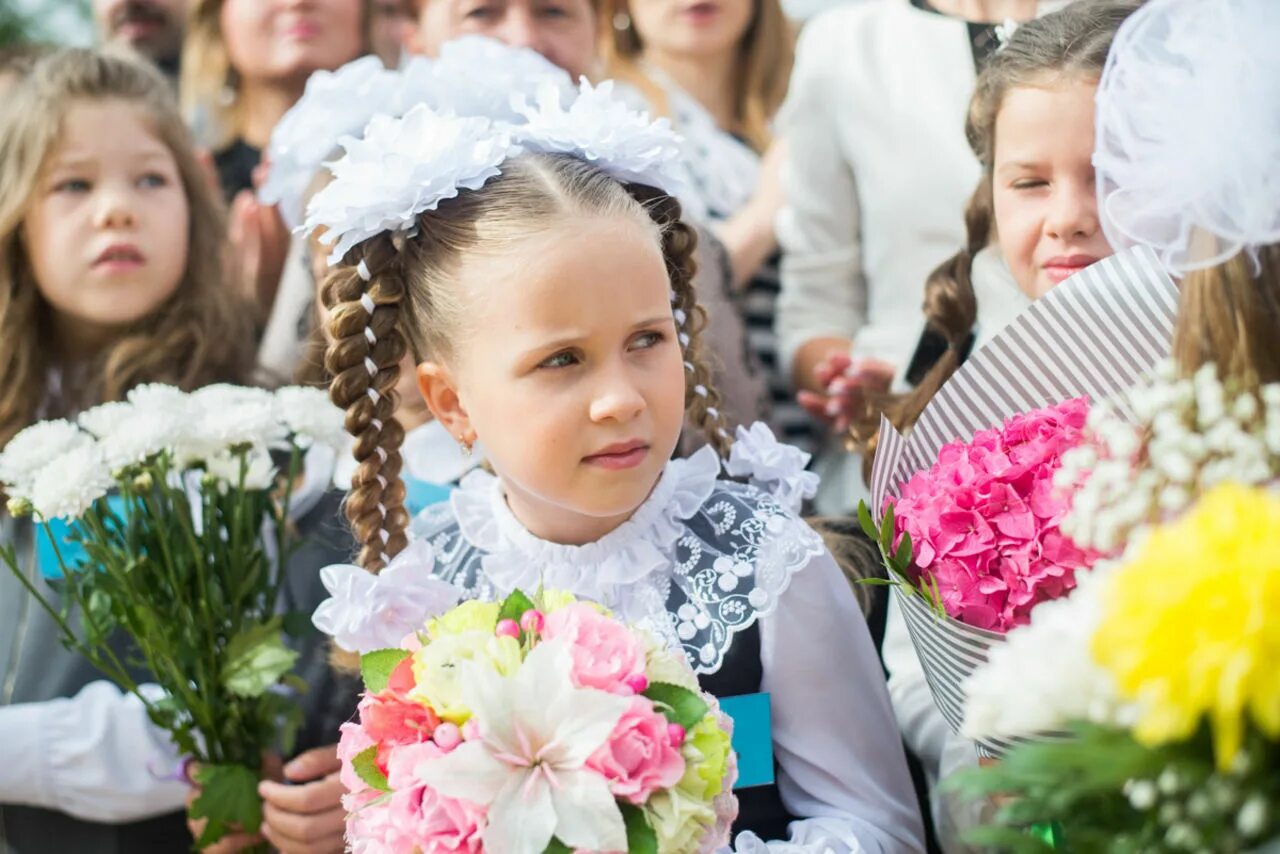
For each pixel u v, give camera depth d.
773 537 1.69
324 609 1.67
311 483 2.48
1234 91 1.34
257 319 3.13
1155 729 0.89
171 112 2.78
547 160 1.65
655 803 1.22
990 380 1.59
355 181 1.65
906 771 1.74
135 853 2.36
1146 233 1.41
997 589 1.36
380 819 1.28
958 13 2.60
